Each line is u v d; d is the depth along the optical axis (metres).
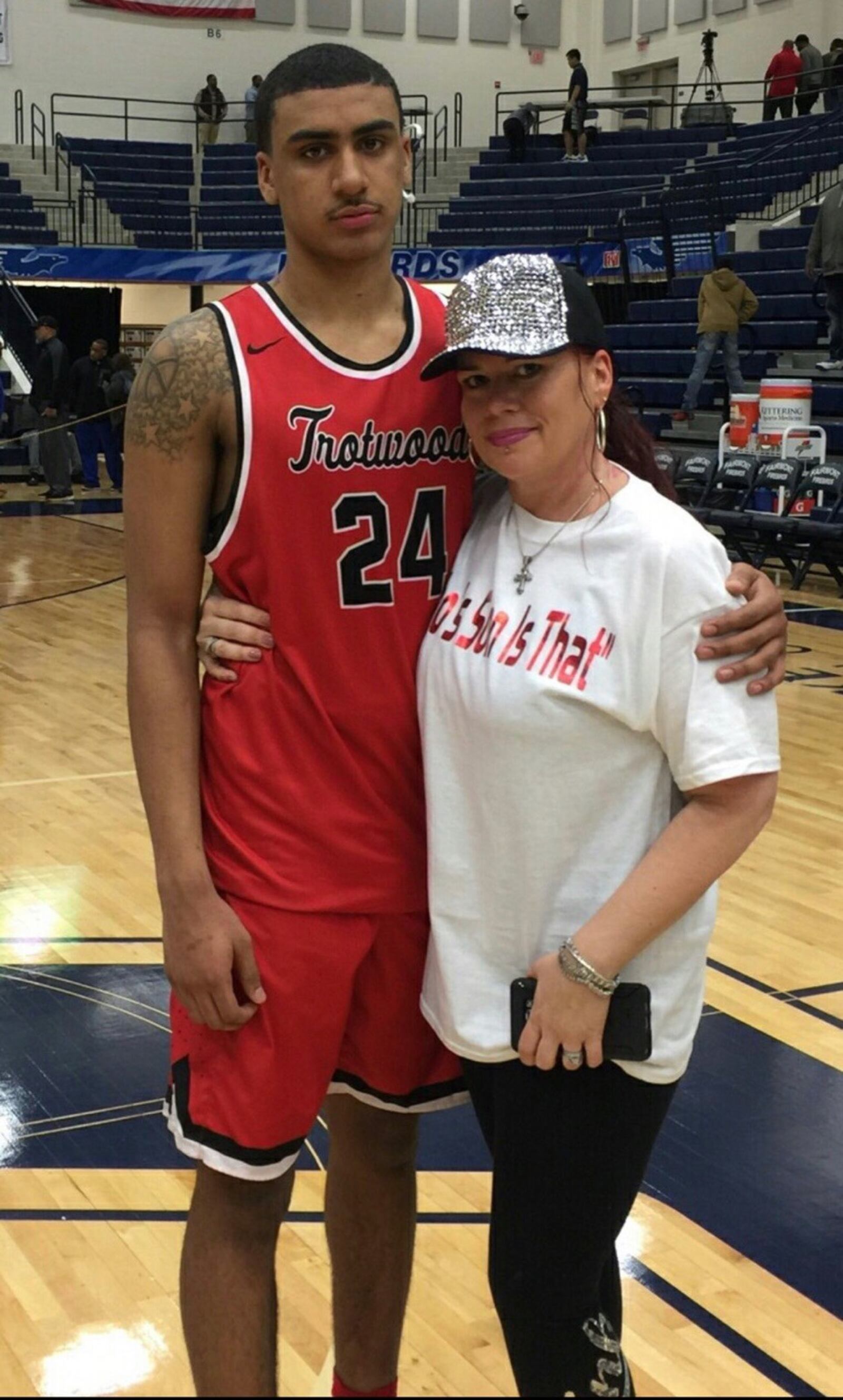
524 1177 1.59
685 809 1.54
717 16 20.45
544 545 1.57
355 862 1.68
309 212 1.60
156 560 1.66
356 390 1.64
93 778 5.48
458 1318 2.32
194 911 1.63
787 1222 2.61
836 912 4.21
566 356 1.52
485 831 1.58
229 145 19.83
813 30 19.17
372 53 21.36
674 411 13.02
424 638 1.68
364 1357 1.94
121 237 18.47
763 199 15.80
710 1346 2.25
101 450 15.71
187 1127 1.69
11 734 6.12
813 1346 2.26
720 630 1.50
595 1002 1.50
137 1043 3.32
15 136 20.12
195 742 1.68
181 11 20.47
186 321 1.65
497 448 1.54
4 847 4.68
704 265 15.34
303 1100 1.69
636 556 1.51
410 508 1.67
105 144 19.70
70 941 3.92
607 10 22.06
